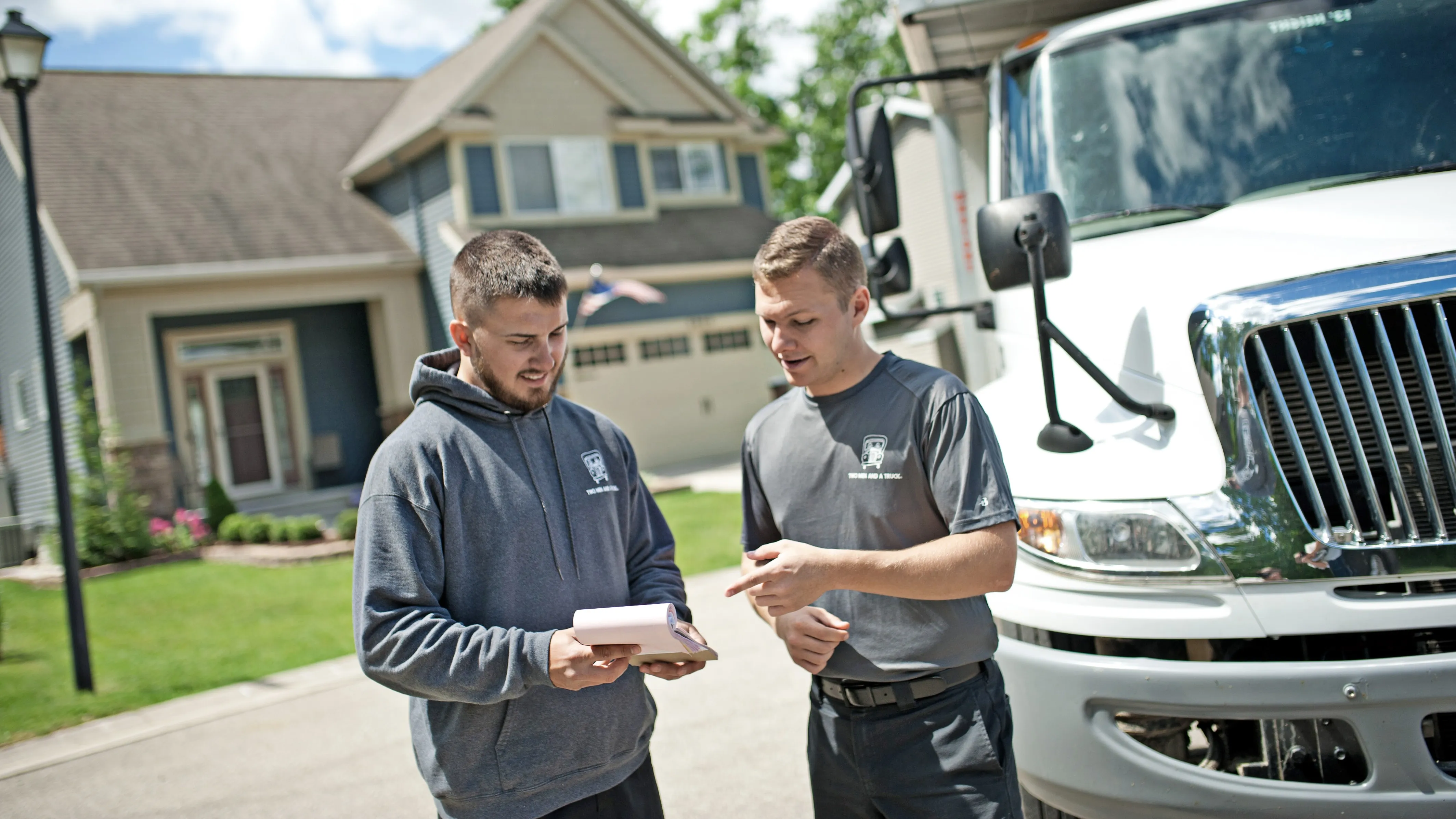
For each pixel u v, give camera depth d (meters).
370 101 20.39
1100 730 2.49
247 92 19.33
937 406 2.15
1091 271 3.15
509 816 2.08
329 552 11.23
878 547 2.23
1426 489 2.29
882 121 3.79
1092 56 3.82
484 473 2.11
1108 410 2.73
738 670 5.38
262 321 16.31
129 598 10.14
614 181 17.88
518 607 2.10
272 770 4.70
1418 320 2.42
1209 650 2.41
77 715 5.96
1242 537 2.37
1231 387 2.46
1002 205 2.99
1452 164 3.15
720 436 18.02
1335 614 2.30
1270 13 3.63
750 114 19.72
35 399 16.38
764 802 3.78
